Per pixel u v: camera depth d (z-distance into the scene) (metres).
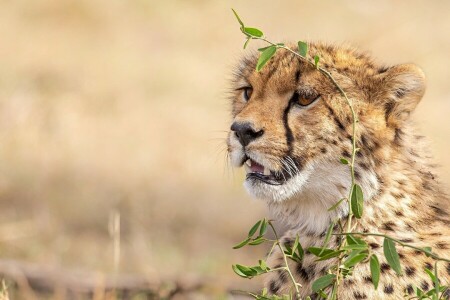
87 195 14.80
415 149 8.16
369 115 7.93
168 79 20.77
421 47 22.75
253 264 12.77
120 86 20.23
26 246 12.59
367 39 22.98
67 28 23.42
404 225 7.86
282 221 8.45
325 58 8.12
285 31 23.98
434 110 18.95
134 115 18.69
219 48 23.19
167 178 15.98
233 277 11.98
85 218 13.99
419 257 7.64
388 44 22.88
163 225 14.12
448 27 23.88
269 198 8.01
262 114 7.93
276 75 8.03
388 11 25.05
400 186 7.92
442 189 8.40
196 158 16.75
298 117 7.95
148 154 16.75
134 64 21.58
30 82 19.73
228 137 8.14
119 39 23.14
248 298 10.72
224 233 14.07
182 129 18.12
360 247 6.60
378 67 8.34
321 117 7.91
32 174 15.34
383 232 7.82
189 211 14.66
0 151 15.95
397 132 8.05
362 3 25.52
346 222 7.89
